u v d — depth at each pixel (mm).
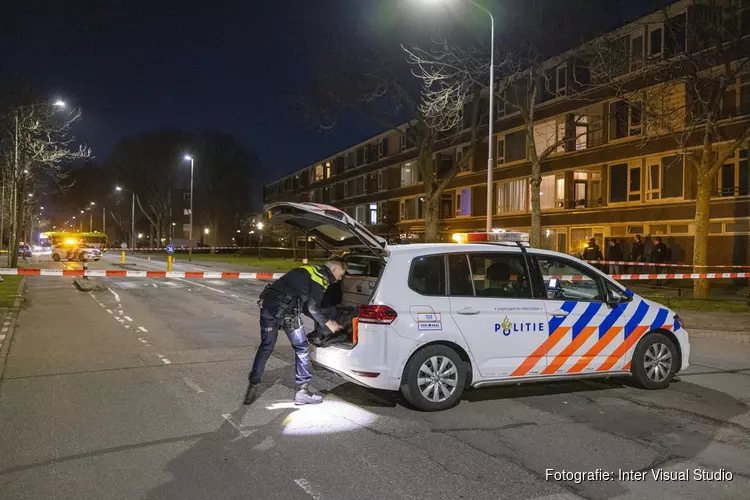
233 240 84875
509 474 4523
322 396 6680
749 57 15766
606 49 18297
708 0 15977
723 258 21562
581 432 5527
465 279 6309
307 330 11406
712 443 5250
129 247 92625
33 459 4777
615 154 25703
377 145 53375
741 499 4121
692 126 16922
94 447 5059
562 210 28953
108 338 10688
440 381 6113
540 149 30344
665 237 23672
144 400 6531
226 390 6969
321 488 4246
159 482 4340
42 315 13977
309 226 7000
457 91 22531
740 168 20906
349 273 7102
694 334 11578
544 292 6629
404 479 4410
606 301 6930
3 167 30078
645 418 5984
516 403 6488
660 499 4113
